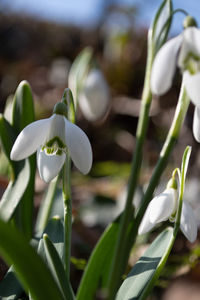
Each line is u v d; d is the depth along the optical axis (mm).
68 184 382
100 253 418
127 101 1149
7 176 579
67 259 384
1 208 410
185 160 368
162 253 400
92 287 416
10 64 1579
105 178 935
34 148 369
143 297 377
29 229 449
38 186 721
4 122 427
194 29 355
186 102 388
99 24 1588
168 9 391
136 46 1279
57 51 1611
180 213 370
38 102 1221
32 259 333
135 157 393
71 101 383
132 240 401
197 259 530
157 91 343
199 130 375
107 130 1100
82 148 366
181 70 358
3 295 405
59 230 410
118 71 1221
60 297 346
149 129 1044
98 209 714
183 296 514
